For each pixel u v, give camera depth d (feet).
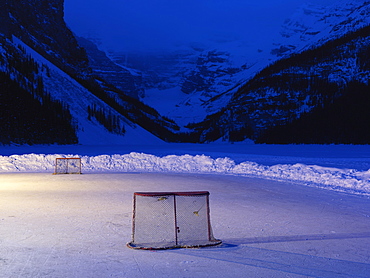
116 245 31.55
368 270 26.30
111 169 106.73
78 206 49.62
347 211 48.67
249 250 30.78
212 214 45.39
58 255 28.55
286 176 87.92
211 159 110.52
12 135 247.50
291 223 41.50
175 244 31.73
